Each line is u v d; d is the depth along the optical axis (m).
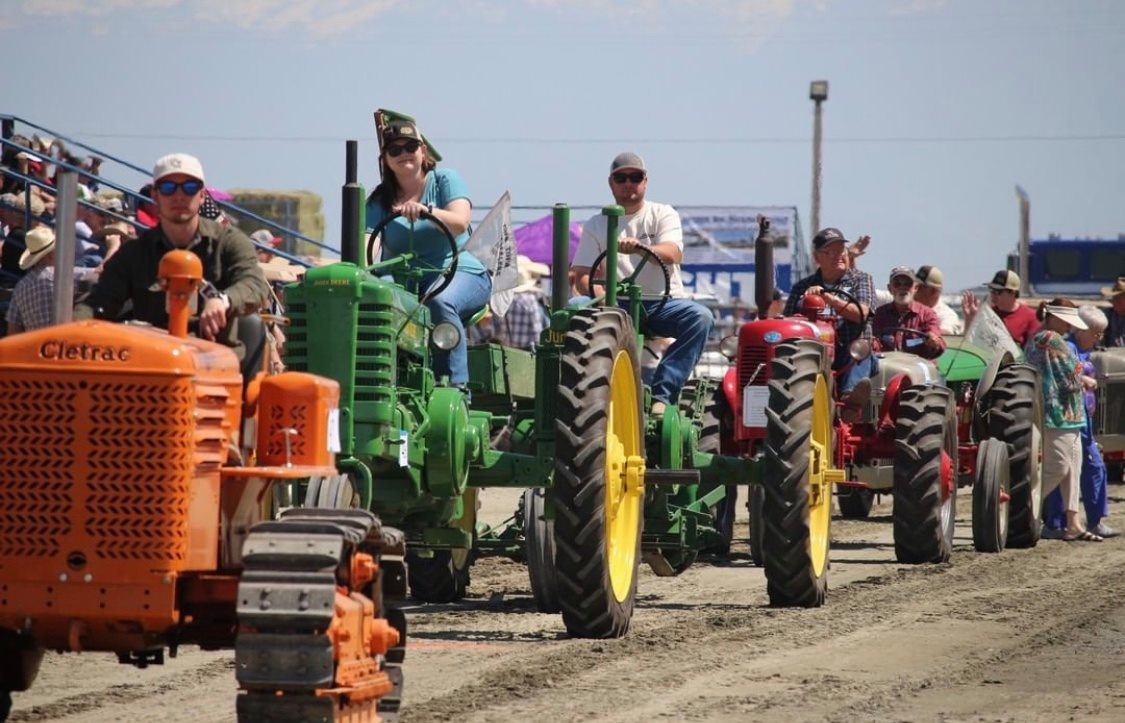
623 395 28.92
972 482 43.50
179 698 21.92
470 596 33.78
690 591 34.62
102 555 16.66
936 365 45.09
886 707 21.80
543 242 74.19
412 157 29.66
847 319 39.75
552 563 30.58
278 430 18.58
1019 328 53.22
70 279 18.67
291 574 16.31
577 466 26.83
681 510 33.72
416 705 21.44
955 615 30.27
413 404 26.45
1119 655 25.98
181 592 17.06
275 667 16.20
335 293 24.97
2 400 16.69
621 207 30.62
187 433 16.78
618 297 33.16
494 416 31.36
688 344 34.00
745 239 93.06
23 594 16.67
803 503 31.08
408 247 29.61
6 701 19.17
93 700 21.73
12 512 16.66
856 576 36.97
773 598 31.62
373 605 18.16
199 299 19.64
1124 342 65.06
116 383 16.67
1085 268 107.62
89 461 16.67
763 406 34.53
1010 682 23.66
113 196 46.69
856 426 41.41
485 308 30.75
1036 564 39.50
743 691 22.73
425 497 27.42
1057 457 46.22
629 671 24.16
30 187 40.59
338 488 24.30
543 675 23.66
